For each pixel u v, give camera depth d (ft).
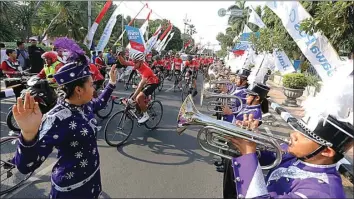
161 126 20.70
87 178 6.25
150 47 53.88
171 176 12.58
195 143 17.19
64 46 5.97
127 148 15.94
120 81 42.60
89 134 6.09
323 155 4.45
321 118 4.36
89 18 50.47
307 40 15.88
